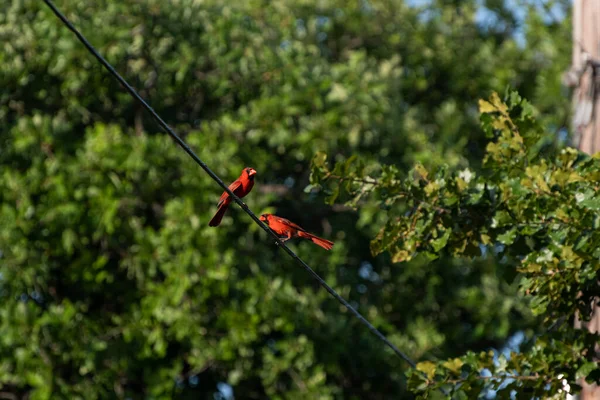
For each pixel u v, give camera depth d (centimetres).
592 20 2542
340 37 5412
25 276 4006
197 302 4091
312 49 4797
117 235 4206
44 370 3966
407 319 4819
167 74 4594
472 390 2206
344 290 4525
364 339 4591
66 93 4400
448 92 5641
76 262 4112
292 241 4569
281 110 4453
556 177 2102
